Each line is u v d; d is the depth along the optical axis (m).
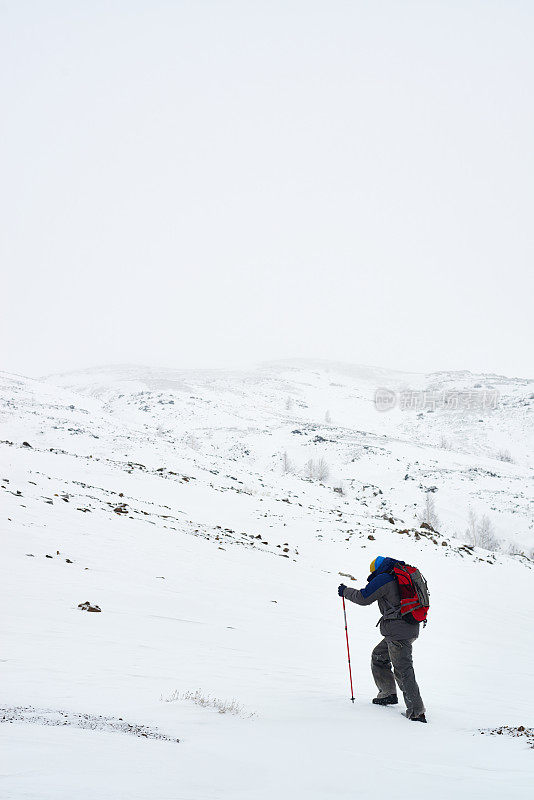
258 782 3.72
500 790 3.83
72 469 35.88
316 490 53.84
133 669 7.84
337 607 17.44
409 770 4.39
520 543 60.09
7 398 75.44
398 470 84.12
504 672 11.90
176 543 21.78
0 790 2.84
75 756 3.73
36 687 6.31
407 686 6.86
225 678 8.09
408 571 7.26
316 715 6.55
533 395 196.25
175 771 3.71
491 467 99.31
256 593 17.16
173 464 48.16
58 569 14.93
